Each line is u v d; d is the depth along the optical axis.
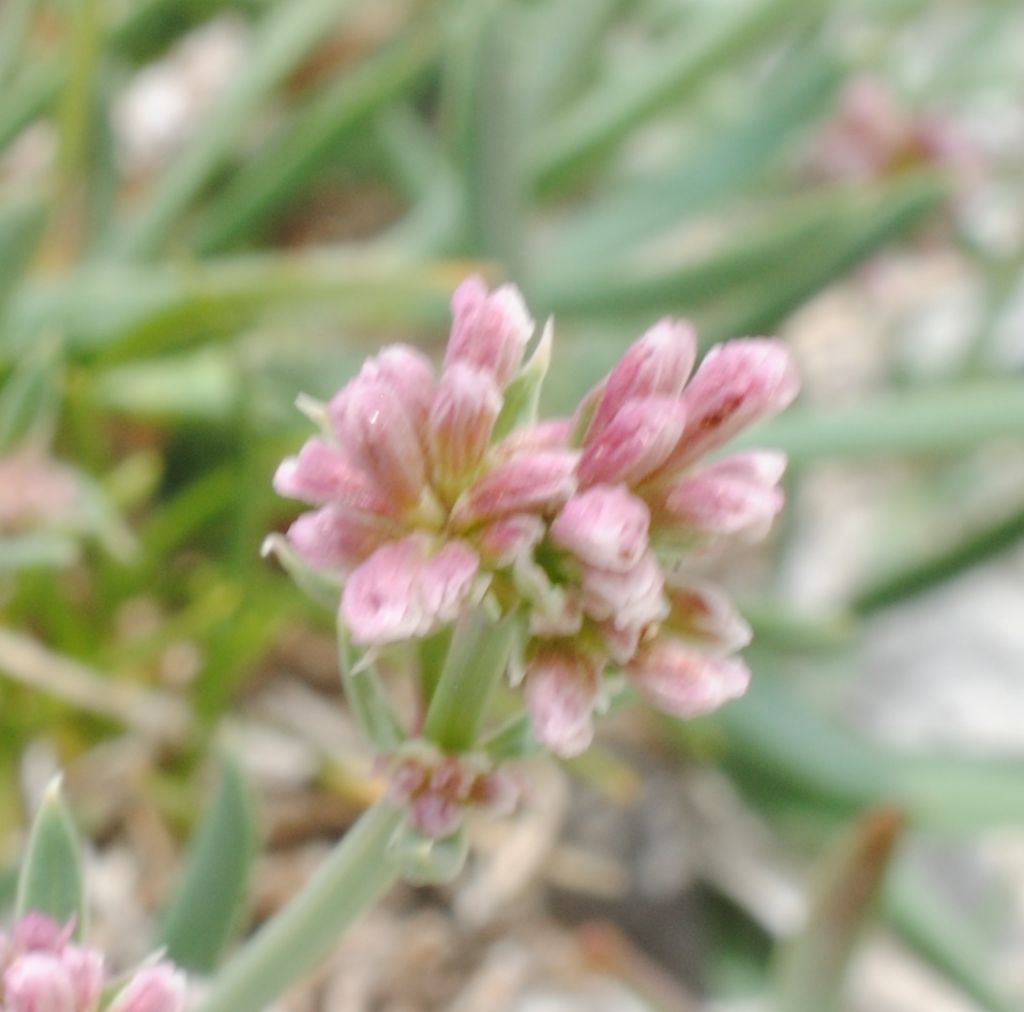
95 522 0.11
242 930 0.12
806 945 0.10
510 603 0.07
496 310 0.07
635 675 0.07
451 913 0.13
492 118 0.13
